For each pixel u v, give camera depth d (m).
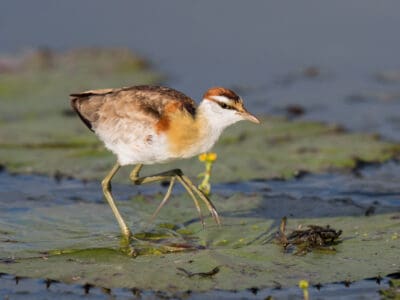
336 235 12.78
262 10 27.27
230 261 12.06
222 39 25.44
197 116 13.11
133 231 13.30
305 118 19.81
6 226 13.43
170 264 12.01
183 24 26.39
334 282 11.46
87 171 16.12
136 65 23.56
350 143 17.56
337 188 15.45
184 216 13.98
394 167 16.56
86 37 25.36
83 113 13.66
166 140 12.97
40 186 15.57
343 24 26.12
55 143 17.53
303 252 12.36
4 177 15.99
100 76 22.55
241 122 18.89
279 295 11.27
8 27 25.75
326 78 22.91
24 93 21.08
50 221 13.72
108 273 11.77
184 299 11.12
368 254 12.28
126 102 13.23
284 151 17.06
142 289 11.35
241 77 22.91
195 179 15.62
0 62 23.55
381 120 19.59
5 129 18.44
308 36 25.47
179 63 23.88
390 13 26.64
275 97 21.44
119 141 13.25
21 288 11.51
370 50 24.52
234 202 14.57
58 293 11.36
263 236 13.09
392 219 13.68
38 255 12.33
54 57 24.11
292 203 14.55
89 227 13.49
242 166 16.19
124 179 15.77
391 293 11.34
